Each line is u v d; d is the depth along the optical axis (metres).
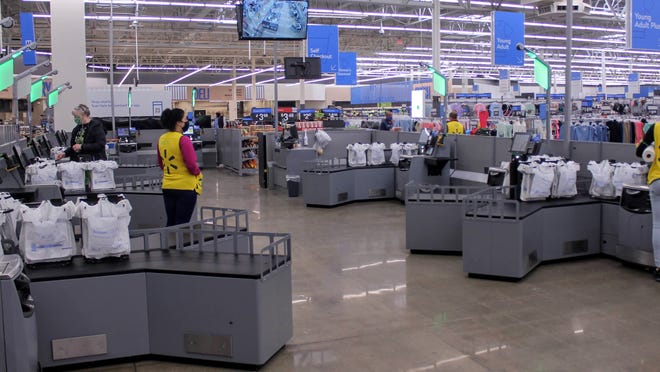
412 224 6.41
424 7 22.02
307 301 4.81
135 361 3.59
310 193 9.77
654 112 15.73
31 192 5.29
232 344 3.45
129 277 3.49
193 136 16.77
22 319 2.76
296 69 12.02
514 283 5.26
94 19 21.86
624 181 5.92
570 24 7.03
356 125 18.52
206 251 3.96
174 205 4.80
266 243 7.05
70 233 3.67
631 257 5.70
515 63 15.16
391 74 45.00
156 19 21.17
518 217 5.19
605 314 4.41
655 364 3.51
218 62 37.34
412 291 5.06
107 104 14.94
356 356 3.67
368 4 22.14
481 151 8.89
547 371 3.43
